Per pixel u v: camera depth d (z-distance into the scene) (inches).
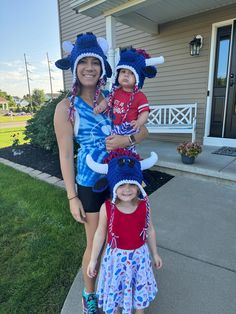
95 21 264.5
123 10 169.8
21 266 82.4
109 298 53.1
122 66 55.7
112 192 48.9
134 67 55.1
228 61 187.9
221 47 190.2
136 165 49.1
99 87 52.7
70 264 81.8
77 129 52.2
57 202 128.6
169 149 197.3
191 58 205.0
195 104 202.2
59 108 51.3
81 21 277.9
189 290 67.7
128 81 56.6
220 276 72.7
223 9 180.9
